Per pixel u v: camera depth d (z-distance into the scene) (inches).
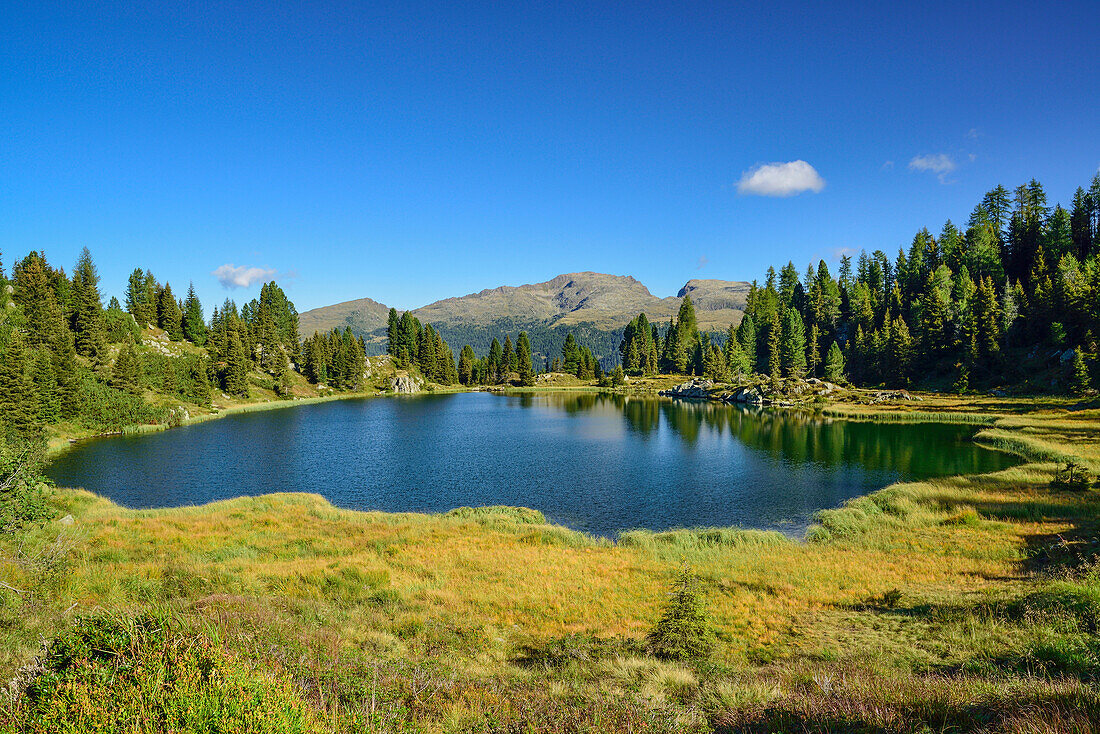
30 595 555.5
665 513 1632.6
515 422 4013.3
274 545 1143.0
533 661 602.9
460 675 484.7
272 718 257.6
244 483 2063.2
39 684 264.5
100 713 242.1
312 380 6894.7
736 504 1710.1
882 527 1325.0
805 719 331.3
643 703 384.5
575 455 2608.3
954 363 4658.0
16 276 4945.9
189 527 1248.2
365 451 2755.9
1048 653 461.7
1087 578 695.7
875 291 6565.0
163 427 3612.2
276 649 426.9
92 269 5856.3
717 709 389.1
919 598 775.1
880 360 5211.6
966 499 1488.7
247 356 6353.3
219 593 729.6
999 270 5036.9
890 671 462.6
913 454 2367.1
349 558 1050.1
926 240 6156.5
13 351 2864.2
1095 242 4628.4
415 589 877.8
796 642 639.1
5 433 2532.0
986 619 625.3
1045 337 4210.1
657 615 775.1
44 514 773.3
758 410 4635.8
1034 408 3380.9
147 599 659.4
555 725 341.7
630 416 4360.2
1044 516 1259.8
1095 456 1945.1
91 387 3555.6
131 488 1982.0
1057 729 260.2
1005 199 5477.4
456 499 1834.4
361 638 581.6
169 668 277.0
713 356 6732.3
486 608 799.1
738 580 932.0
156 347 5580.7
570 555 1123.3
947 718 305.7
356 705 324.2
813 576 941.8
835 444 2721.5
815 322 6692.9
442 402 5959.6
